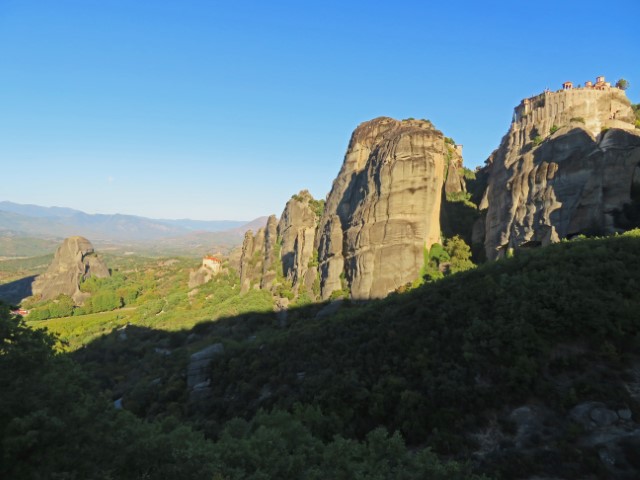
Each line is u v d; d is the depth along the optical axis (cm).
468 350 4012
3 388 2278
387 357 4481
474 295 4750
